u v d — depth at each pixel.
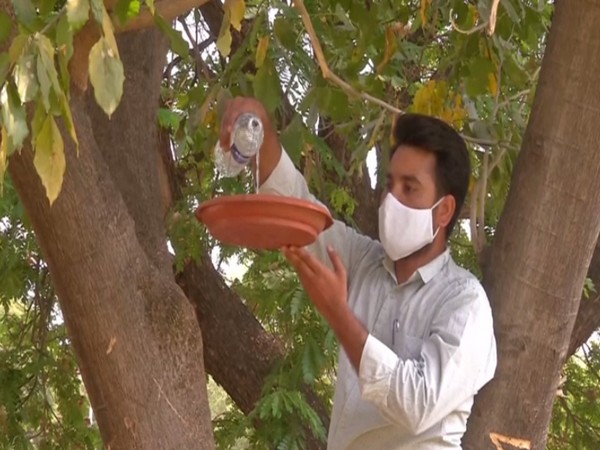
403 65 4.38
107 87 1.58
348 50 3.37
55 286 2.66
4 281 4.93
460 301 2.29
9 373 5.11
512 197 2.81
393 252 2.38
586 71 2.69
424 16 3.10
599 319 4.62
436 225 2.38
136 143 3.18
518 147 3.16
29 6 1.79
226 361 4.72
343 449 2.40
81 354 2.68
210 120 3.06
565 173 2.72
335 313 2.09
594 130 2.70
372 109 3.44
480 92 3.21
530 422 2.75
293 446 4.17
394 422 2.19
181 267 4.47
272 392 4.26
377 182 4.55
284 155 2.51
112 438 2.71
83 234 2.55
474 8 3.32
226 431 4.89
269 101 2.69
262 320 5.00
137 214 3.12
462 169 2.38
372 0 3.44
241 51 2.94
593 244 2.76
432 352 2.19
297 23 3.30
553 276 2.72
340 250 2.54
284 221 1.96
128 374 2.67
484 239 3.03
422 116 2.40
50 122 1.61
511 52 3.45
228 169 2.42
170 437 2.72
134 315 2.68
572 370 5.73
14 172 2.46
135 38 3.18
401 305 2.39
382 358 2.10
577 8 2.68
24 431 5.25
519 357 2.73
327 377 5.03
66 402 5.32
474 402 2.75
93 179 2.56
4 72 1.64
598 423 5.66
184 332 2.79
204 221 2.04
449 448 2.29
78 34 2.13
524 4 3.41
